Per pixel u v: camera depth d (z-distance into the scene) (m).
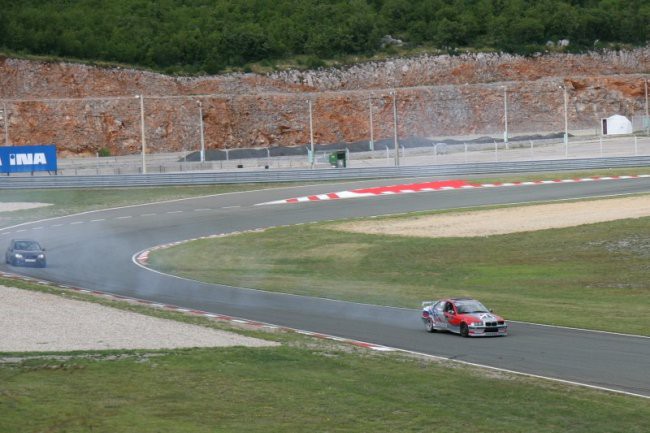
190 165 187.75
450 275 85.31
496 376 43.53
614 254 90.44
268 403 38.34
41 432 33.66
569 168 161.12
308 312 65.25
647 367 45.22
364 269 89.81
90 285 78.94
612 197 129.75
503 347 51.38
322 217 122.56
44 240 108.94
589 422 35.94
